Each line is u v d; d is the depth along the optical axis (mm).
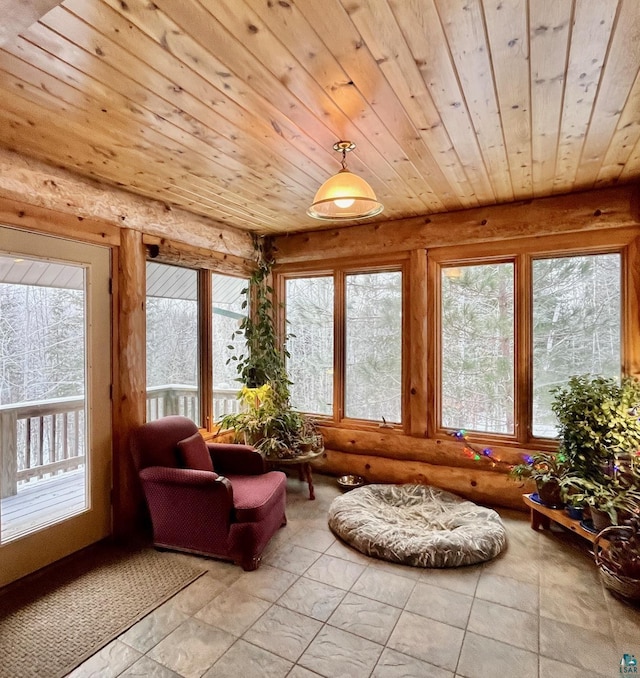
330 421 4250
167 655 1817
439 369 3752
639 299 2984
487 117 1969
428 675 1719
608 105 1868
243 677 1701
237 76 1613
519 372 3412
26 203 2383
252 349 4219
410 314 3807
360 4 1258
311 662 1780
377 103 1831
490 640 1913
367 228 3932
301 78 1633
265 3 1247
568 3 1270
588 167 2639
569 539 2855
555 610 2119
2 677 1703
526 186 2992
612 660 1794
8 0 1020
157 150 2287
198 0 1227
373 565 2547
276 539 2879
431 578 2406
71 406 2719
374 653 1833
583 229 3115
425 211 3594
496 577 2414
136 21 1306
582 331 3254
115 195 2867
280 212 3549
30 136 2113
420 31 1380
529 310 3393
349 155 2383
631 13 1304
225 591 2277
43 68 1534
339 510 3086
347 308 4211
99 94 1724
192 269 3760
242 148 2271
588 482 2574
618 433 2594
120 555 2674
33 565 2441
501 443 3477
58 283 2637
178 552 2695
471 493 3490
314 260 4270
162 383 3525
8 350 2430
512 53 1500
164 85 1666
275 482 2916
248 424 3695
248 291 4324
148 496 2713
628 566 2143
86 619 2043
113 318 2932
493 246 3477
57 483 2648
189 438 2939
